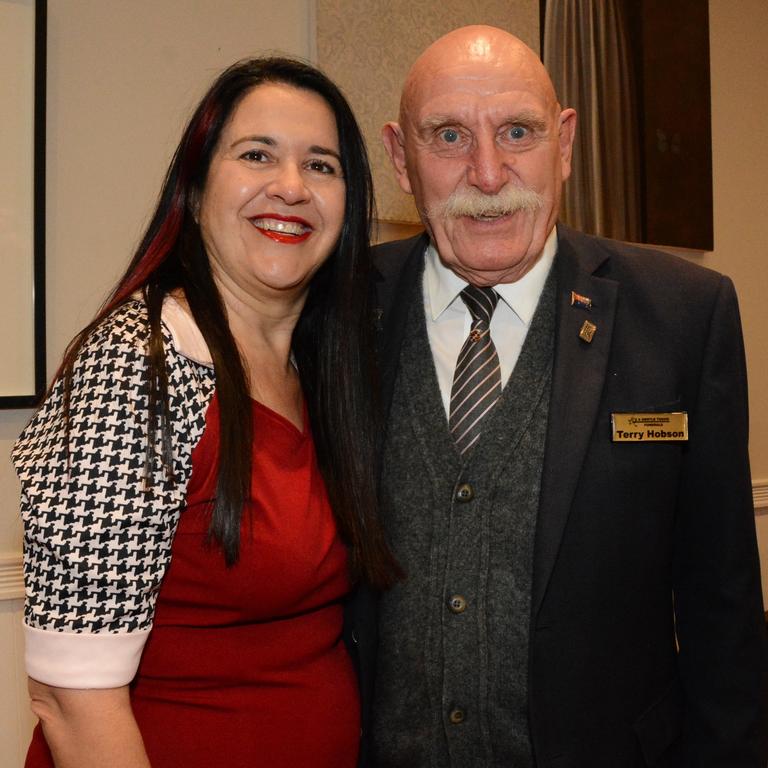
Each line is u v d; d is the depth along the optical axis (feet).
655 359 4.15
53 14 6.52
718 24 10.41
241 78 3.76
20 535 6.54
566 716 3.96
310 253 3.85
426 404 4.34
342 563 3.91
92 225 6.70
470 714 4.10
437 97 4.15
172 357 3.31
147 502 3.08
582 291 4.31
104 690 3.08
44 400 3.30
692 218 10.03
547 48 8.79
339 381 4.15
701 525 4.26
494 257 4.15
